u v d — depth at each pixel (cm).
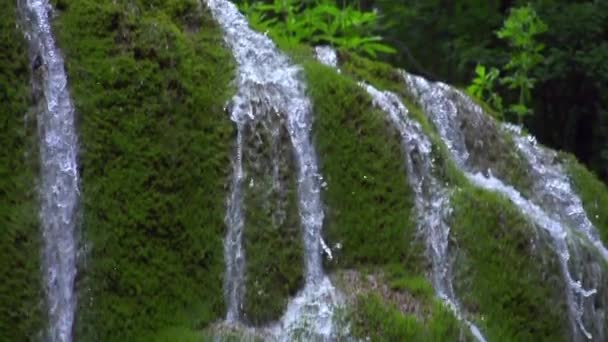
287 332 496
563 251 608
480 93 877
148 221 490
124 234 484
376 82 625
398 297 523
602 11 1026
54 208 473
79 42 500
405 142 571
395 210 554
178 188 500
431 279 549
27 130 477
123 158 491
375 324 500
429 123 631
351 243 539
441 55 1174
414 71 1195
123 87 499
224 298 499
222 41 552
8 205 463
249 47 563
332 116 553
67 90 490
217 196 508
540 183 677
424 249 554
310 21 786
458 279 559
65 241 473
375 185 553
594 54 1016
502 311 566
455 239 565
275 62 569
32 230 466
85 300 472
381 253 544
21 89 479
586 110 1085
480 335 544
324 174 542
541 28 894
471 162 646
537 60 897
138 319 480
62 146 482
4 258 456
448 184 582
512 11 932
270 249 510
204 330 487
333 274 528
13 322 454
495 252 573
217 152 512
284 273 510
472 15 1116
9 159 469
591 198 705
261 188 518
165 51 516
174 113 508
